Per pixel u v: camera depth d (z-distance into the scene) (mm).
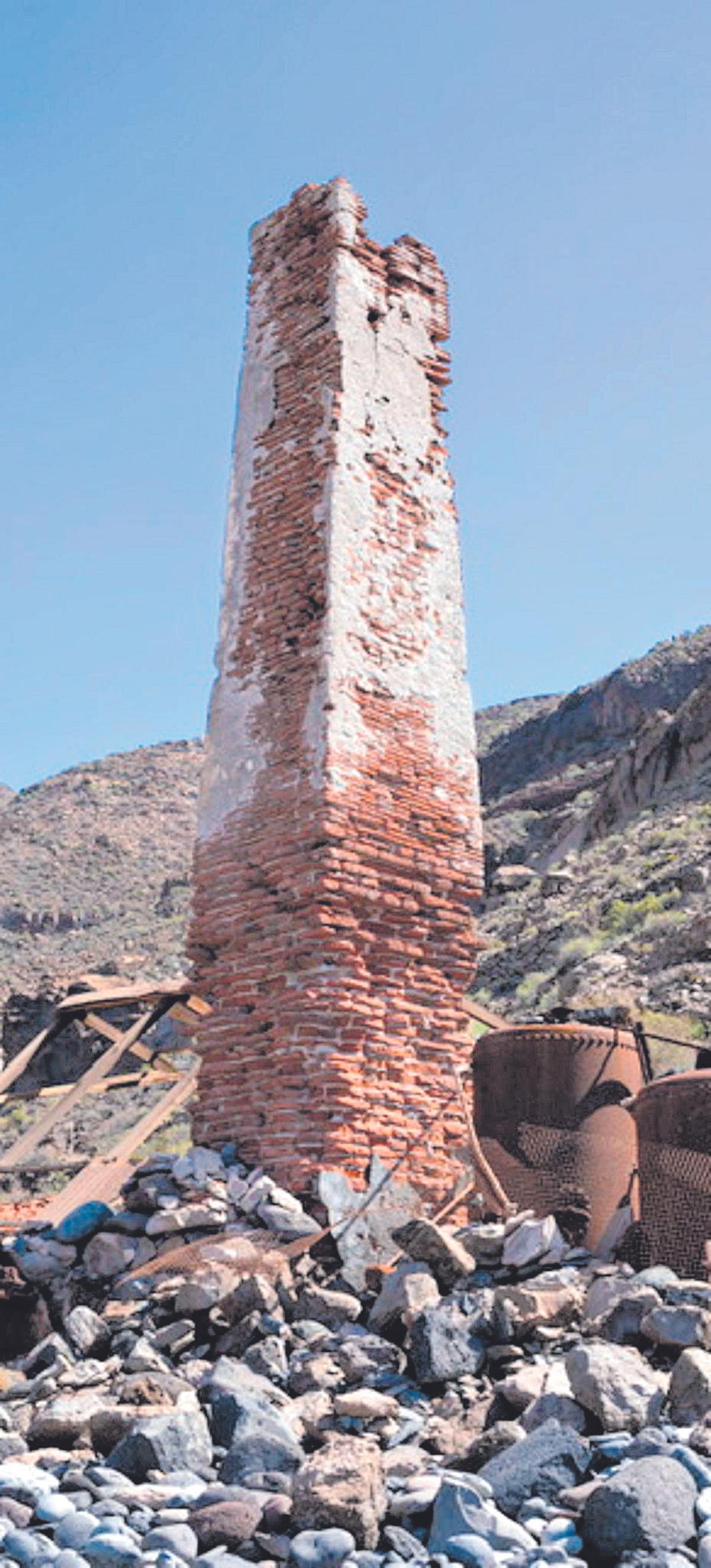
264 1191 9102
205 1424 5895
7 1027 48094
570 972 29266
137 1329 8039
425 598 11531
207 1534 4820
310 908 10078
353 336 11609
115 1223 9023
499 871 52719
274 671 11039
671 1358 6273
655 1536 4477
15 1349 8305
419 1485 5191
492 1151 8648
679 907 31906
